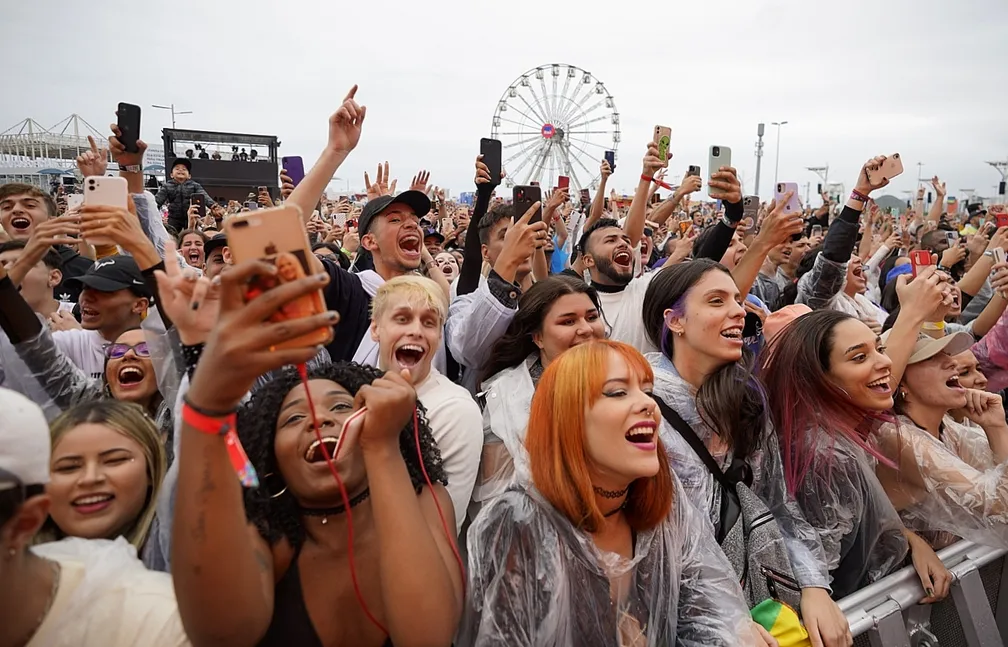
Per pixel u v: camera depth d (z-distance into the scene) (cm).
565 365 159
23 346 224
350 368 157
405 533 126
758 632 169
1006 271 347
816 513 215
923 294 249
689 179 535
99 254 331
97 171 301
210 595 104
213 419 98
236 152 1577
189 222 654
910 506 230
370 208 341
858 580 218
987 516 209
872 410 223
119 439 166
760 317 302
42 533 164
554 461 156
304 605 136
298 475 137
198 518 100
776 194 329
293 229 95
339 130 272
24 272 271
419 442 155
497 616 148
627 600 162
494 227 438
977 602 216
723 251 367
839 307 423
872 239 819
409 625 122
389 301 234
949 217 1401
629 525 170
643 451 152
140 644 124
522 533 154
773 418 226
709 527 183
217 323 92
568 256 661
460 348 272
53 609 122
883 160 348
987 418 245
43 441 113
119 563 137
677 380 227
